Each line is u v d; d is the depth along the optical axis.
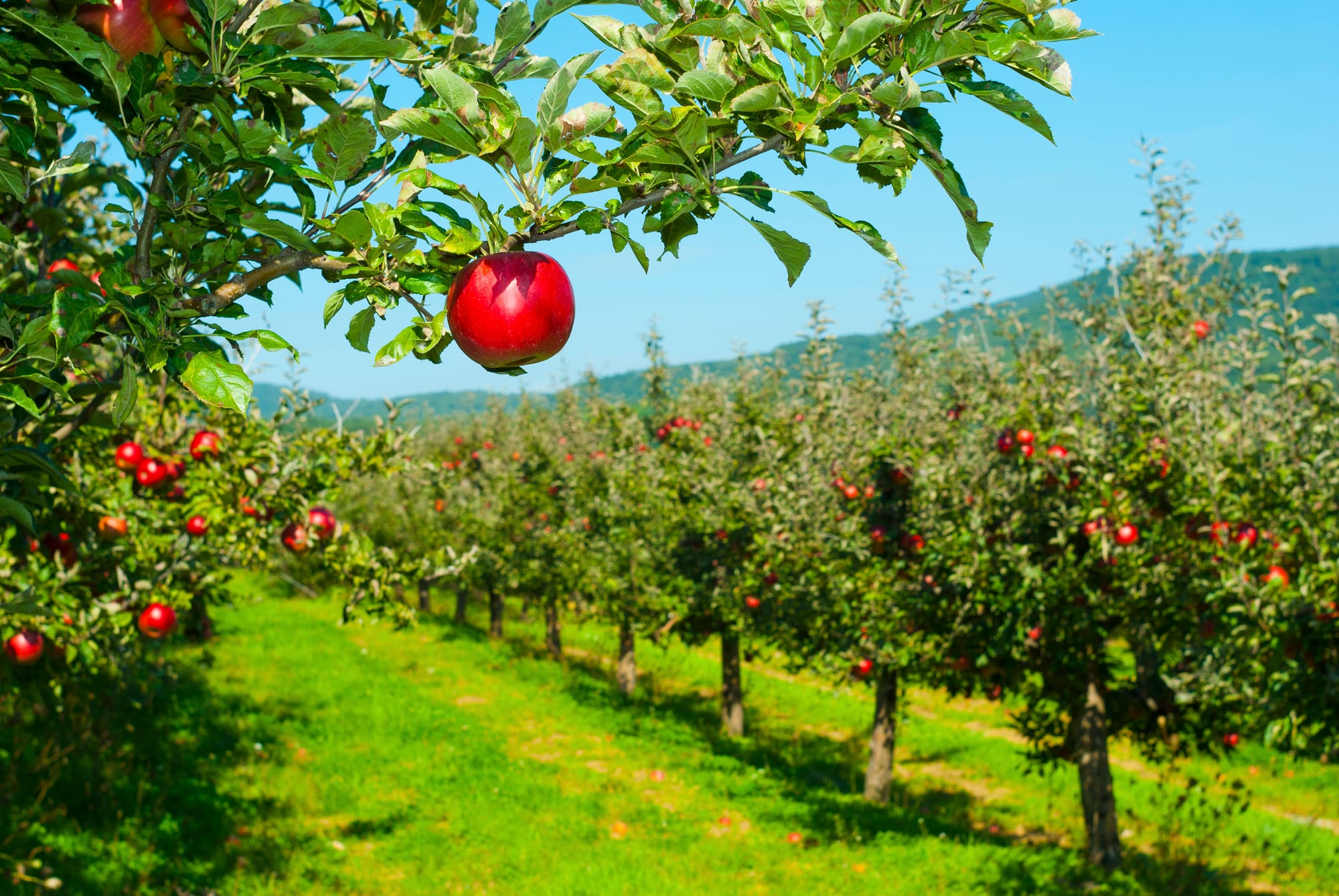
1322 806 14.17
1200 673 7.22
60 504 4.49
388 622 25.56
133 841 8.38
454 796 12.05
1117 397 8.66
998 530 9.65
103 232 4.09
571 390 25.92
